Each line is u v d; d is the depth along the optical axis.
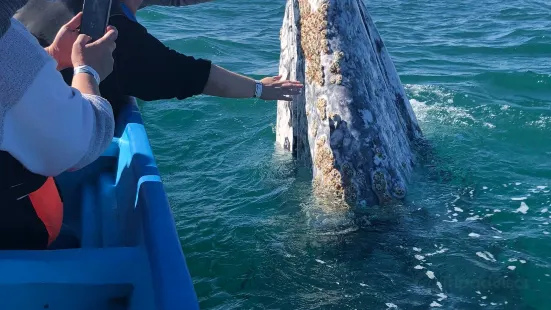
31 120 1.80
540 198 4.23
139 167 2.66
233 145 5.29
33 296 2.03
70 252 2.10
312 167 4.13
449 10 12.06
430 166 4.61
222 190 4.46
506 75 7.33
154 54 3.13
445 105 6.18
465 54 8.82
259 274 3.49
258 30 10.11
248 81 3.50
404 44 9.41
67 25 2.52
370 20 4.66
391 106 4.38
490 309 3.13
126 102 3.53
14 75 1.74
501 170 4.68
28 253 2.08
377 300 3.23
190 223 4.02
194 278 3.51
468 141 5.21
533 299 3.21
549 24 10.59
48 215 2.35
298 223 3.89
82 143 1.91
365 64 4.08
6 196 2.06
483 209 4.07
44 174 1.98
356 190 3.89
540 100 6.61
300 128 4.26
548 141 5.29
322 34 4.00
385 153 3.98
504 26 10.58
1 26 1.67
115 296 2.11
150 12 10.92
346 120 3.91
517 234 3.77
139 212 2.42
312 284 3.38
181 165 4.96
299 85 3.70
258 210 4.11
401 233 3.75
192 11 11.30
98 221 2.71
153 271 1.96
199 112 6.02
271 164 4.58
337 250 3.63
